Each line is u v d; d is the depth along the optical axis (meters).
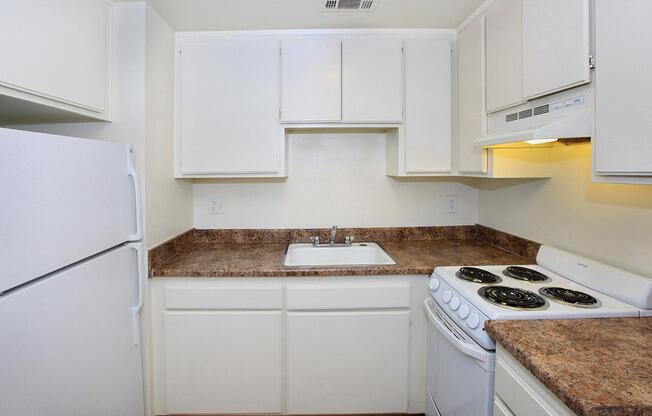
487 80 1.56
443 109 1.89
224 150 1.85
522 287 1.30
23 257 0.83
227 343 1.62
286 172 2.00
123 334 1.32
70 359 1.00
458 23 1.81
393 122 1.88
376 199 2.24
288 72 1.83
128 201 1.37
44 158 0.91
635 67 0.82
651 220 1.10
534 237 1.71
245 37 1.85
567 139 1.21
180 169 1.85
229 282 1.61
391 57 1.86
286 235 2.21
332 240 2.14
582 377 0.73
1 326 0.77
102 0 1.42
